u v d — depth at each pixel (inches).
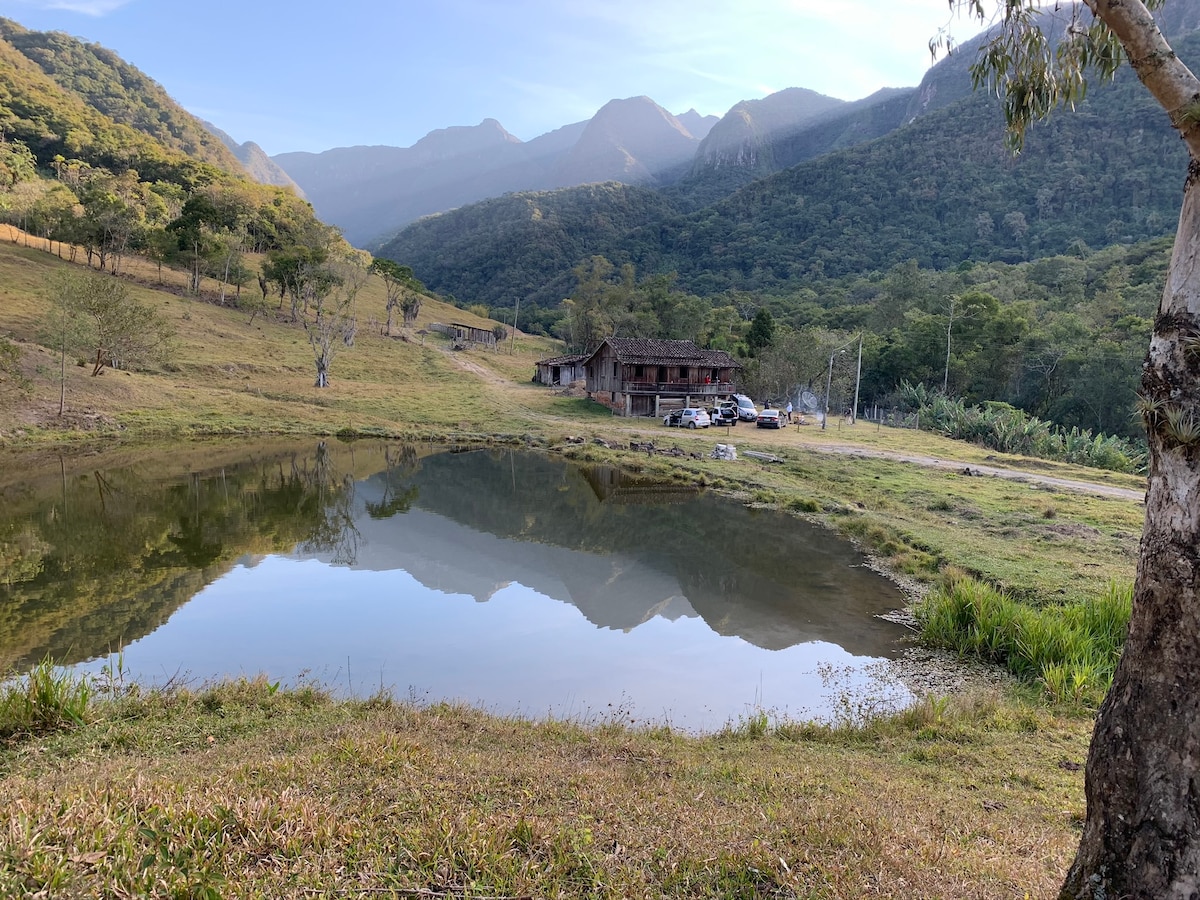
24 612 598.9
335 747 252.1
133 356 1900.8
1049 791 287.7
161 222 3725.4
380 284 4618.6
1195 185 133.9
